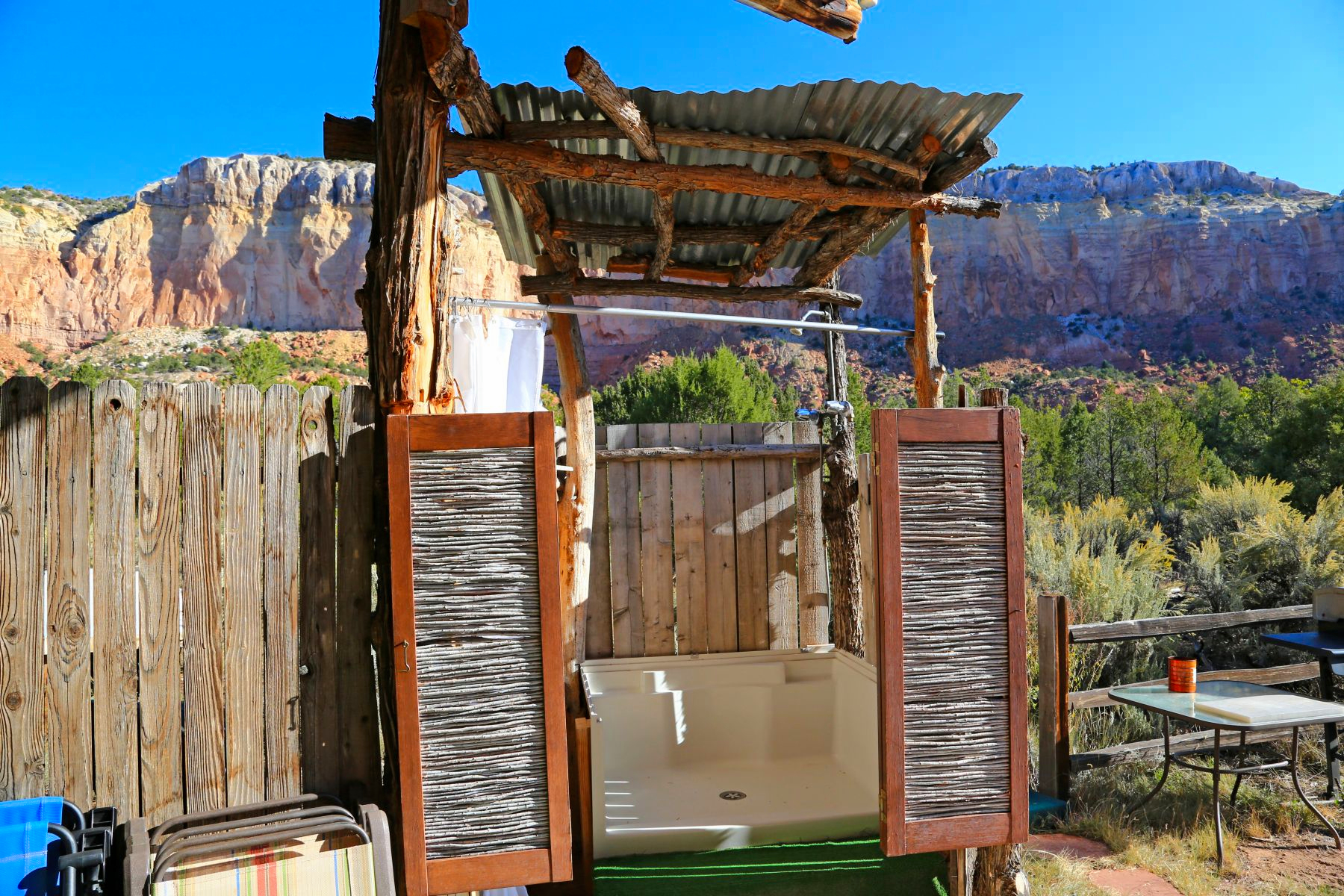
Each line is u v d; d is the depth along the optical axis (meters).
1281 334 71.88
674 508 5.14
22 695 2.38
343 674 2.66
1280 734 4.99
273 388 2.63
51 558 2.42
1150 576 7.06
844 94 3.07
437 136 2.66
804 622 5.24
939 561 2.73
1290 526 7.41
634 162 3.15
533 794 2.42
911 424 2.72
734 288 5.11
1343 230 76.62
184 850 2.12
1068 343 74.88
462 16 2.59
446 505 2.40
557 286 4.68
